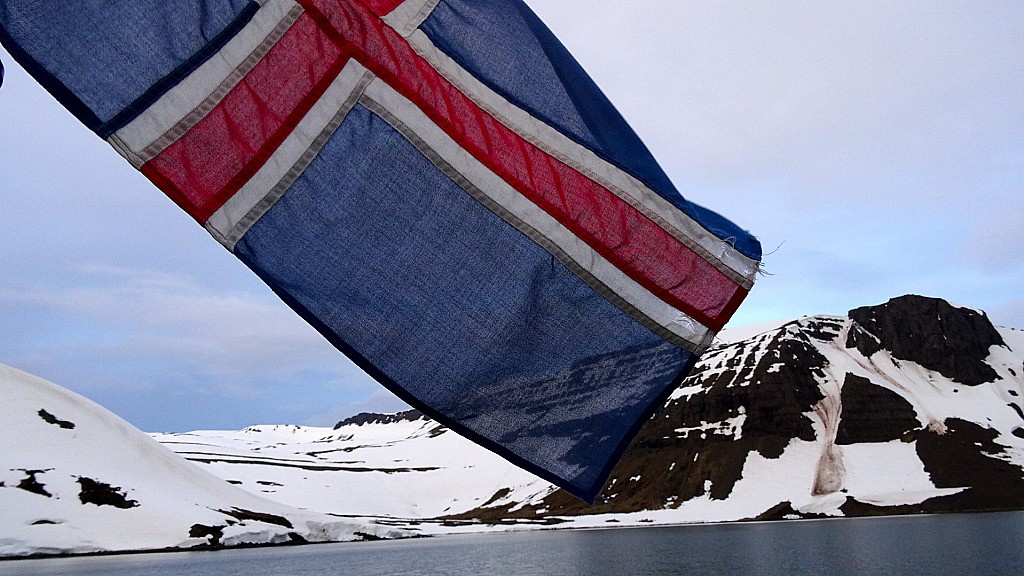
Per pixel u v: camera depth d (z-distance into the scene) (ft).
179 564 259.39
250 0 17.16
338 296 16.66
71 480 345.51
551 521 524.52
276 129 16.74
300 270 16.57
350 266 16.81
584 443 17.13
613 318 17.65
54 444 369.71
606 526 483.10
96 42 15.99
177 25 16.65
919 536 287.28
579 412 17.30
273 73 16.92
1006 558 203.00
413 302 16.98
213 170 16.30
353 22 17.47
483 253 17.40
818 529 359.87
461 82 17.81
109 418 421.59
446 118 17.52
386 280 16.93
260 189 16.52
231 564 257.55
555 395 17.30
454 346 17.06
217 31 16.80
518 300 17.42
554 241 17.53
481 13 18.31
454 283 17.20
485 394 17.06
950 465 506.89
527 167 17.74
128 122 15.85
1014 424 557.33
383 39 17.56
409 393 16.76
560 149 17.93
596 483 16.84
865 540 277.23
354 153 17.07
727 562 214.48
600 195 17.88
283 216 16.63
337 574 210.38
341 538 422.00
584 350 17.56
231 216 16.33
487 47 18.15
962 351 650.84
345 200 16.96
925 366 647.15
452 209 17.33
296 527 400.26
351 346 16.53
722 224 18.47
